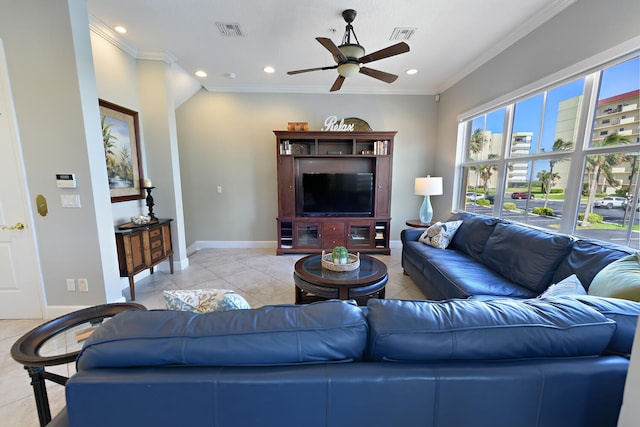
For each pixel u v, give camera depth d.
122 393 0.70
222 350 0.76
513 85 2.85
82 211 2.26
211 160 4.62
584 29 2.07
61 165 2.19
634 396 0.69
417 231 3.50
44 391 1.16
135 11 2.43
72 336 1.34
